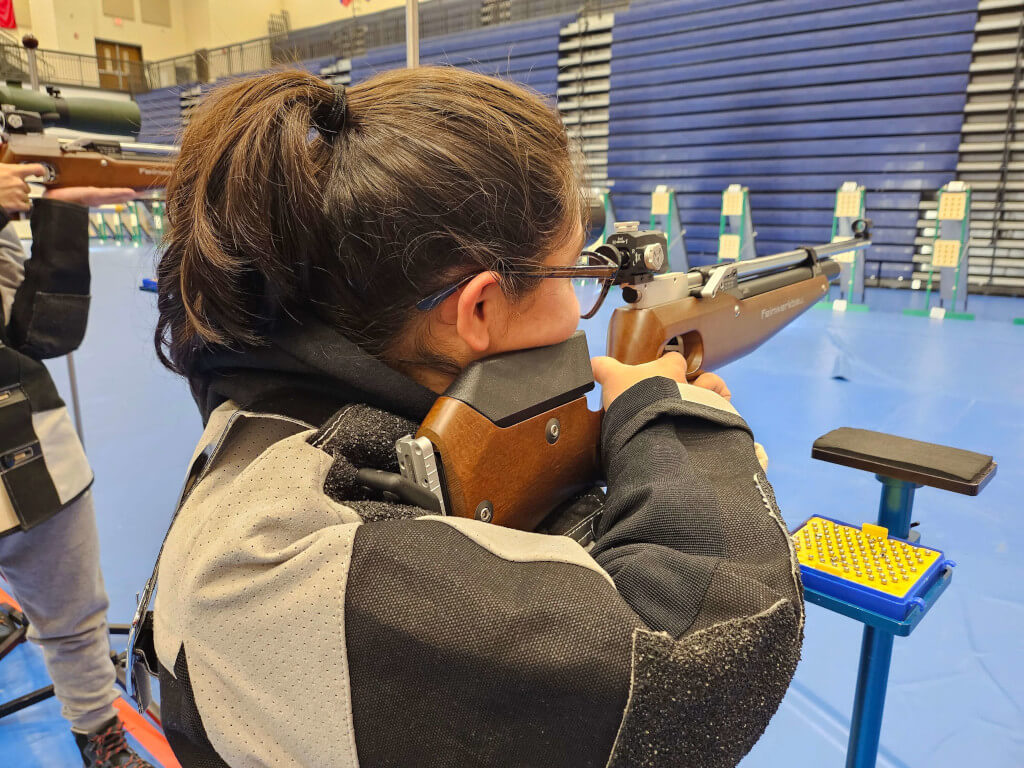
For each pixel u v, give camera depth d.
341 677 0.30
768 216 4.73
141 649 0.39
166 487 1.97
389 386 0.38
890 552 0.64
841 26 4.21
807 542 0.66
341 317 0.38
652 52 4.90
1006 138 3.83
